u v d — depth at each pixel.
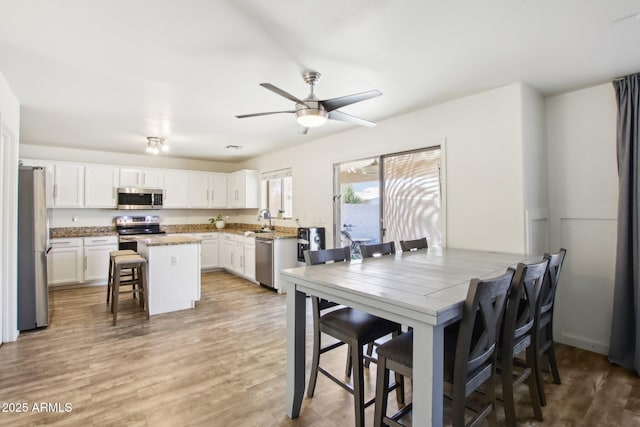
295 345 1.93
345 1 1.72
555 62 2.44
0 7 1.75
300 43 2.15
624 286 2.56
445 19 1.89
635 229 2.50
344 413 1.99
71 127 4.22
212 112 3.59
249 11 1.80
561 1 1.73
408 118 3.68
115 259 3.74
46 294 3.38
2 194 2.92
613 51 2.28
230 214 7.38
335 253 2.44
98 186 5.54
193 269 4.11
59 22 1.90
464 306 1.33
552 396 2.18
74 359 2.67
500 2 1.74
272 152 6.02
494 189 2.98
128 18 1.86
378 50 2.25
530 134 2.89
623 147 2.60
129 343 2.99
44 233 3.37
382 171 4.04
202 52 2.27
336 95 3.09
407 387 2.32
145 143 5.19
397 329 2.05
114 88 2.91
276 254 4.86
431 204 3.54
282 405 2.06
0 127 2.60
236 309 4.04
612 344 2.61
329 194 4.74
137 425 1.85
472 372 1.45
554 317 3.03
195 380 2.35
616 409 2.03
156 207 6.07
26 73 2.59
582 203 2.92
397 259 2.52
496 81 2.80
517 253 2.83
